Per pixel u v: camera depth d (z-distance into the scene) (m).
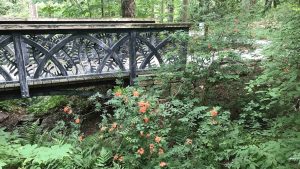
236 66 4.74
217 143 3.75
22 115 6.07
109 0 7.73
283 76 3.62
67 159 3.64
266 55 4.13
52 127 5.41
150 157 3.64
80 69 5.35
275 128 3.90
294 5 3.67
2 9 13.88
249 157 3.36
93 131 5.13
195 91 4.91
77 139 4.16
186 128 4.07
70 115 5.68
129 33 5.25
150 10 9.43
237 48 4.73
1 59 4.42
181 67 4.99
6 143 3.67
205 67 4.78
